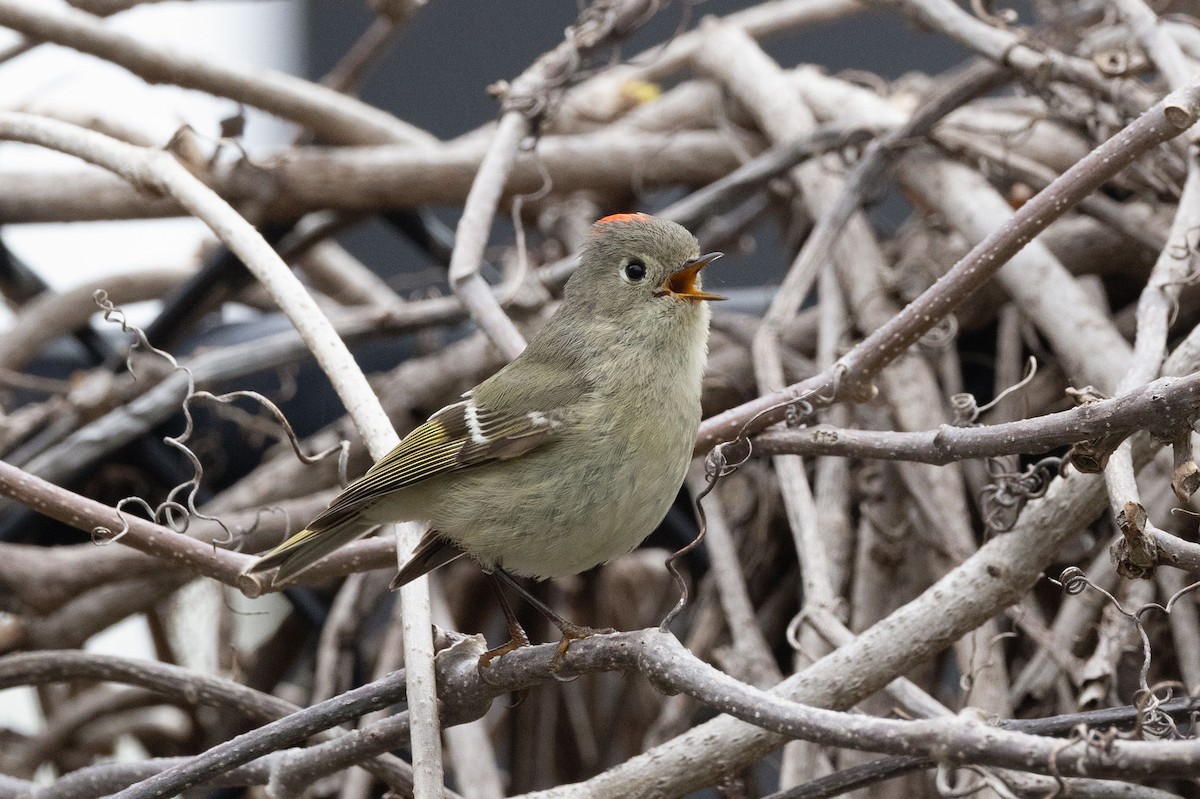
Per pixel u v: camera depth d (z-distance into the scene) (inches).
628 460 210.5
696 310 221.3
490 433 211.5
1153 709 172.4
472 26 554.9
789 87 328.5
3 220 354.3
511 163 278.8
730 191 306.5
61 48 353.7
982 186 279.0
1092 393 178.5
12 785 226.7
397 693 192.2
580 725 325.7
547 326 229.5
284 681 366.3
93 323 386.6
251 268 232.4
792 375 287.6
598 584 341.7
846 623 260.1
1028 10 474.3
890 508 261.3
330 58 554.6
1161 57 246.2
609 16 296.8
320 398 331.3
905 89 356.8
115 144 249.8
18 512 311.0
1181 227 217.5
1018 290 256.4
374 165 337.1
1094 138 269.0
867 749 144.6
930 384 269.0
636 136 351.9
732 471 186.4
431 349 334.0
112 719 342.3
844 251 294.0
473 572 328.5
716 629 289.6
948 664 294.5
